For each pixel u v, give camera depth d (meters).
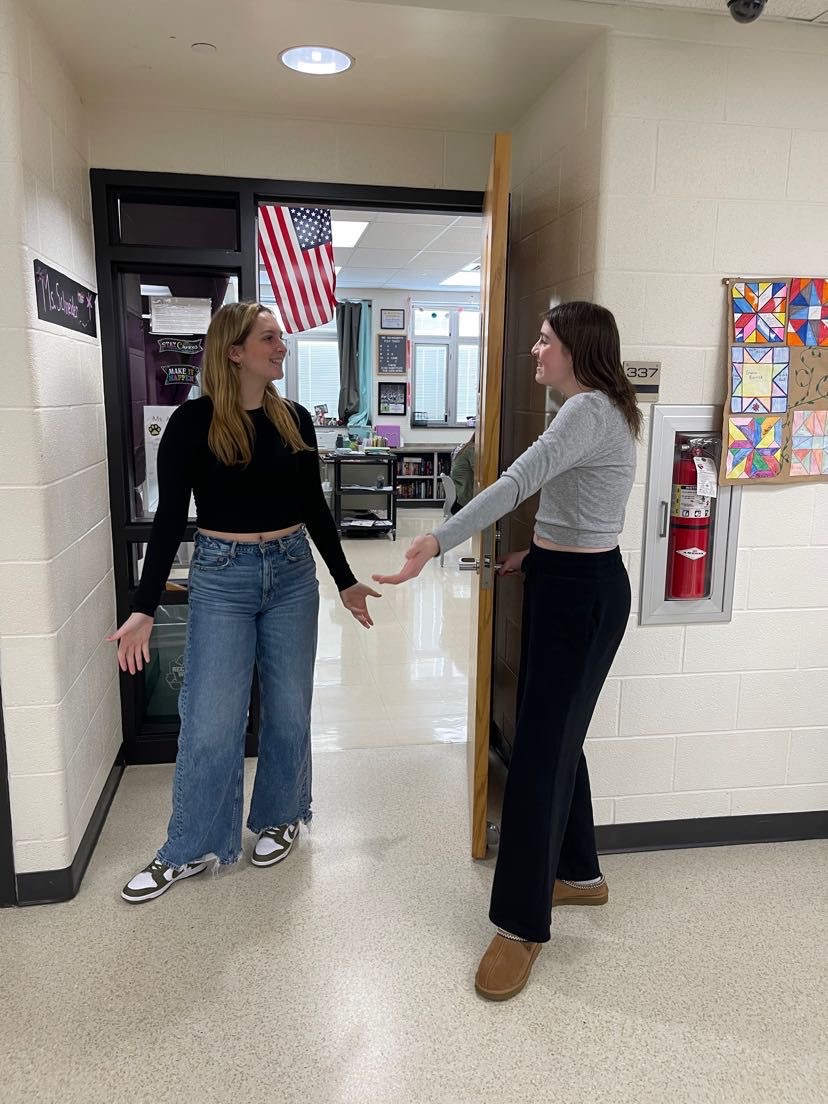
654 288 2.27
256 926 2.12
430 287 9.81
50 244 2.19
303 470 2.34
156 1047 1.70
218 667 2.18
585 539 1.80
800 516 2.44
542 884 1.88
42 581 2.08
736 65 2.22
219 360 2.07
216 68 2.48
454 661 4.50
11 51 1.88
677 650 2.44
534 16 2.13
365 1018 1.80
